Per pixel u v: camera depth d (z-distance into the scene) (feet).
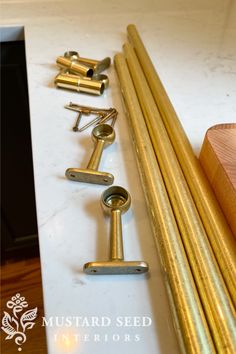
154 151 1.46
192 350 0.85
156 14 2.66
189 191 1.29
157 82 1.82
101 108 1.77
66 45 2.24
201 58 2.15
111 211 1.22
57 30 2.39
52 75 1.97
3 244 3.75
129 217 1.26
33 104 1.75
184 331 0.89
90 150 1.51
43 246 1.15
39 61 2.08
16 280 3.60
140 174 1.39
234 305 0.97
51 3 2.72
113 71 2.07
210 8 2.77
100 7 2.72
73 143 1.54
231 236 1.15
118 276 1.08
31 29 2.37
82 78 1.84
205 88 1.91
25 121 2.89
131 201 1.32
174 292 0.97
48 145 1.52
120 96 1.87
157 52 2.20
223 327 0.90
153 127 1.54
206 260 1.05
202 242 1.09
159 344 0.95
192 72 2.03
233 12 2.72
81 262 1.11
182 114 1.73
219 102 1.82
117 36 2.37
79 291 1.04
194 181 1.30
